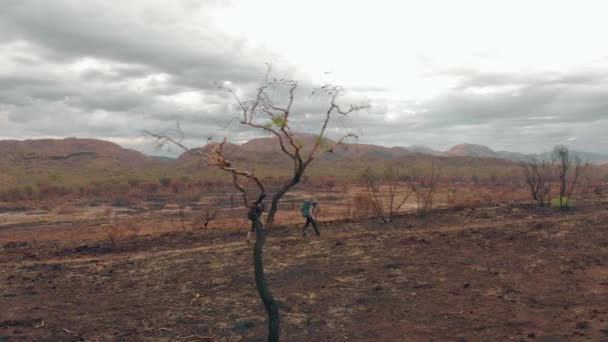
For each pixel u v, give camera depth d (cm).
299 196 4562
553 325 650
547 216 1616
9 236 2375
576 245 1099
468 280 895
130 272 1114
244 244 1362
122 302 887
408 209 2450
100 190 6225
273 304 580
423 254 1114
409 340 632
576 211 1683
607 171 6562
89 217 3294
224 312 786
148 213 3456
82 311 835
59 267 1199
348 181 6341
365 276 954
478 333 644
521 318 688
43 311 841
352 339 647
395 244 1228
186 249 1391
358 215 2225
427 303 782
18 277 1120
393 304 787
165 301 872
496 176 7956
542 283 854
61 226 2789
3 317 809
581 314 682
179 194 5616
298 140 562
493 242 1193
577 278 866
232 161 566
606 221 1262
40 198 5328
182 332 702
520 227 1318
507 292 813
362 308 776
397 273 959
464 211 1811
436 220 1684
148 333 703
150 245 1525
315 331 684
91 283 1041
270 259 1144
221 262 1141
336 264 1066
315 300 826
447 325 682
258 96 552
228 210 3450
